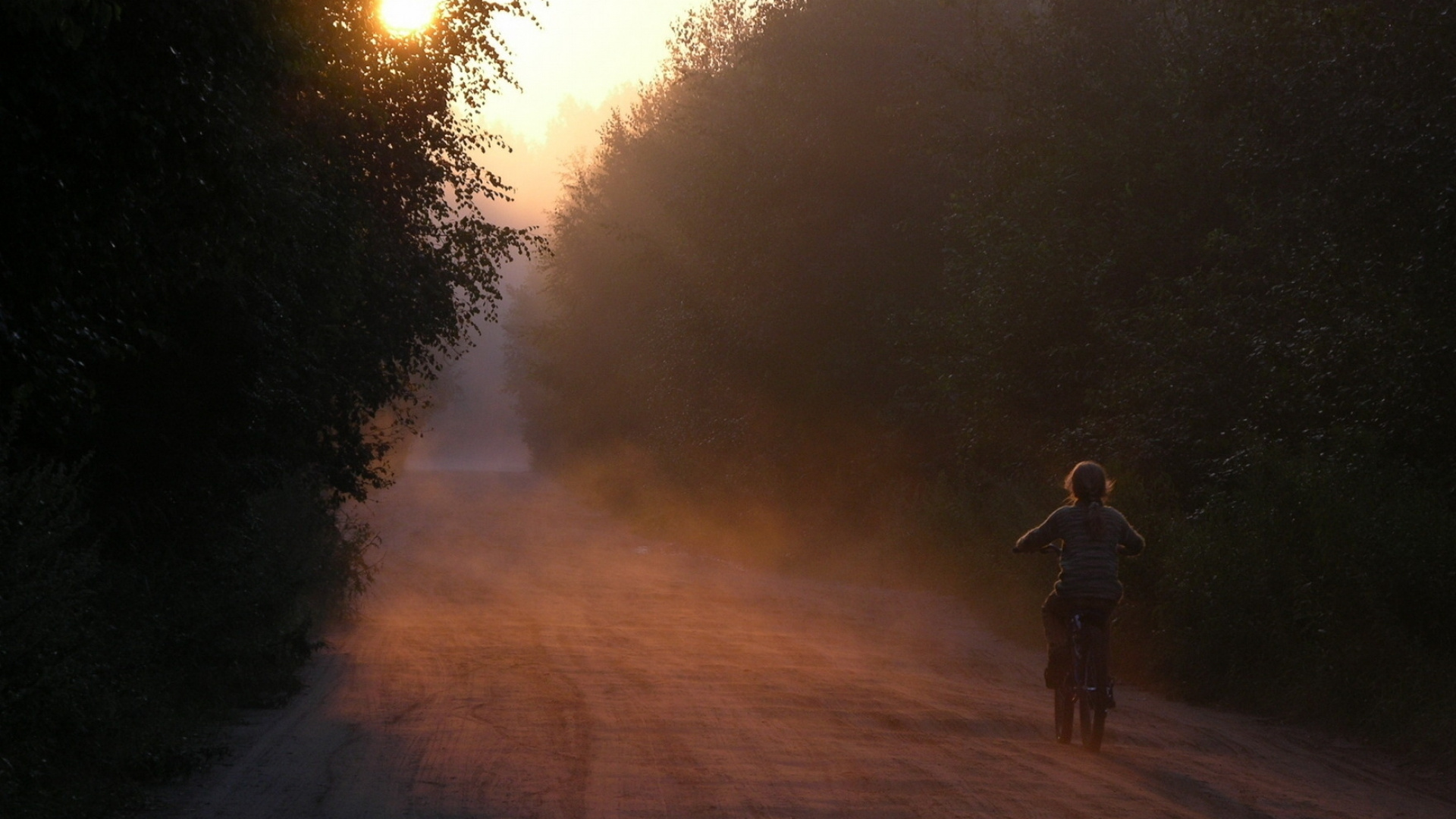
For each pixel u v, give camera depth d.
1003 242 34.53
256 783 13.05
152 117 14.88
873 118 50.81
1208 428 26.66
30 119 14.02
